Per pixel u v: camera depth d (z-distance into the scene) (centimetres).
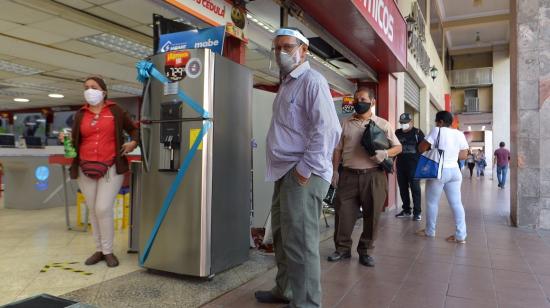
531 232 525
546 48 542
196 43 331
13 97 1458
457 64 2519
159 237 313
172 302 262
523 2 554
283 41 235
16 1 530
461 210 464
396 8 632
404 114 632
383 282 317
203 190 299
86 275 316
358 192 367
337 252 380
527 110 552
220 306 259
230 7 376
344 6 440
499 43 2305
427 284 313
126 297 270
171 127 309
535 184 550
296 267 222
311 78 226
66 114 1705
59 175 681
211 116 303
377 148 348
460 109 2466
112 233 346
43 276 312
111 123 336
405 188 643
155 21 370
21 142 1092
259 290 287
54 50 810
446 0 1786
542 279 328
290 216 223
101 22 602
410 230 534
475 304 273
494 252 417
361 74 725
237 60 387
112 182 340
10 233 469
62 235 459
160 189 313
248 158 351
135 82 1146
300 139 229
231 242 329
